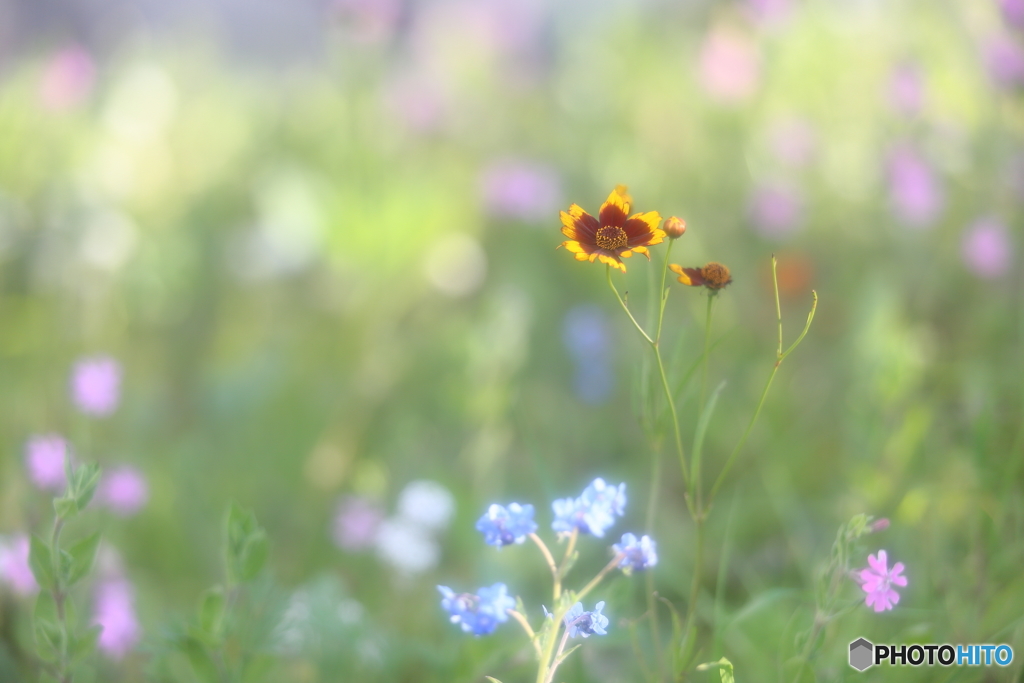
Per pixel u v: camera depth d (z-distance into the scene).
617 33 2.72
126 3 3.62
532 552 1.29
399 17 2.82
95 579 1.23
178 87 2.76
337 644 1.18
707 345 1.08
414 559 1.26
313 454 1.54
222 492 1.44
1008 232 1.71
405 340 1.79
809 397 1.57
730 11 2.50
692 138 2.25
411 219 1.98
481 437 1.41
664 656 1.14
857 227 1.92
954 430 1.29
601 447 1.60
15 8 3.34
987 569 1.16
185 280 2.01
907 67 1.88
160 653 1.13
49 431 1.36
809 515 1.33
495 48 2.85
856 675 1.12
